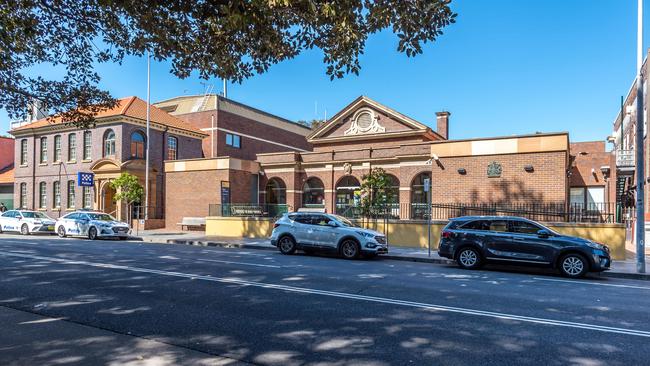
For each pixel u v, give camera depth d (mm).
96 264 11750
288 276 10094
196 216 27562
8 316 6281
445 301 7609
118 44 8258
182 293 7934
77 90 9586
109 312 6535
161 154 34188
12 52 8312
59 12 7602
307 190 29984
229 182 26891
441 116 37312
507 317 6531
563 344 5273
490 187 18656
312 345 5125
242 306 6980
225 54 7367
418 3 6074
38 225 24734
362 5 6418
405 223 18234
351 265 12719
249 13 5754
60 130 35188
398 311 6793
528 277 11086
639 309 7262
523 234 11875
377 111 31844
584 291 9023
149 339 5289
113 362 4516
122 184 26453
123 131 31609
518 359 4746
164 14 6934
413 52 6672
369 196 22203
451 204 19234
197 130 37375
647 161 21375
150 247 17625
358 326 5926
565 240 11352
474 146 19078
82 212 22797
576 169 30438
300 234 15367
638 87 12102
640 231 11828
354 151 28297
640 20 12109
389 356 4793
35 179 36406
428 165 25000
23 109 9602
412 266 12938
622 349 5113
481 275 11172
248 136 42719
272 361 4613
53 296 7605
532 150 17953
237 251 16656
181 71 8008
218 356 4734
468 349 5051
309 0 5891
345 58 7062
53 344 5066
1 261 12258
